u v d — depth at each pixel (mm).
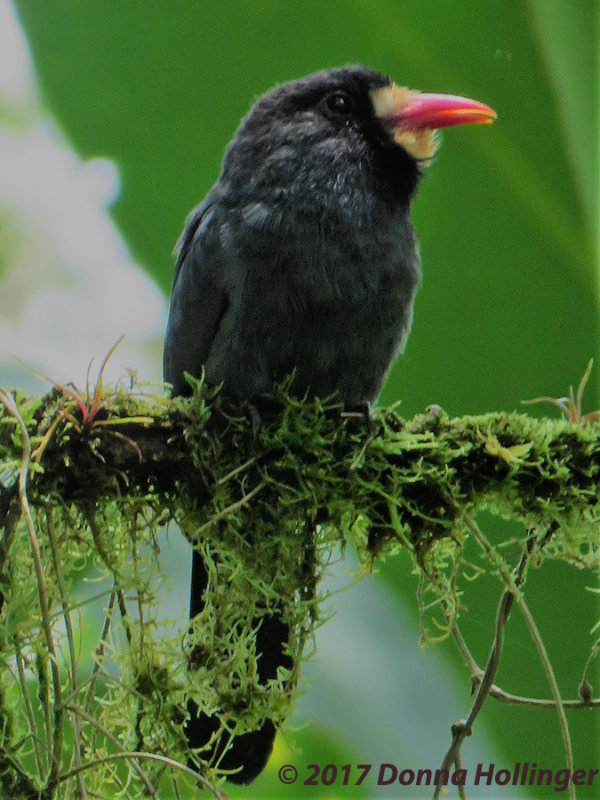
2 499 5770
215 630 6227
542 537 6410
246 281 7160
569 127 7918
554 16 7863
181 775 5969
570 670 7746
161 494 6266
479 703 6062
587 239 7969
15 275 11672
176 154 8562
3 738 5402
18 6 8516
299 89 7719
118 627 6355
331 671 8633
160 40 8375
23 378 9961
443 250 8188
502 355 8195
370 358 7477
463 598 7953
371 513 6387
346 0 8188
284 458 6316
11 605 5613
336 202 7301
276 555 6383
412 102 7703
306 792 9227
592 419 6637
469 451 6312
